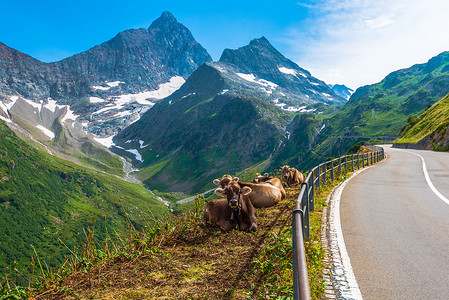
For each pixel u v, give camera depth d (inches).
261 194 401.7
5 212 5551.2
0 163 7352.4
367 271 211.9
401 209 407.5
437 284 189.2
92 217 6427.2
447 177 733.9
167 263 238.7
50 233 5315.0
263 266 212.4
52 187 7613.2
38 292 214.5
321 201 449.1
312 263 220.2
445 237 281.4
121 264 248.8
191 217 360.2
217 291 189.8
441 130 2260.1
